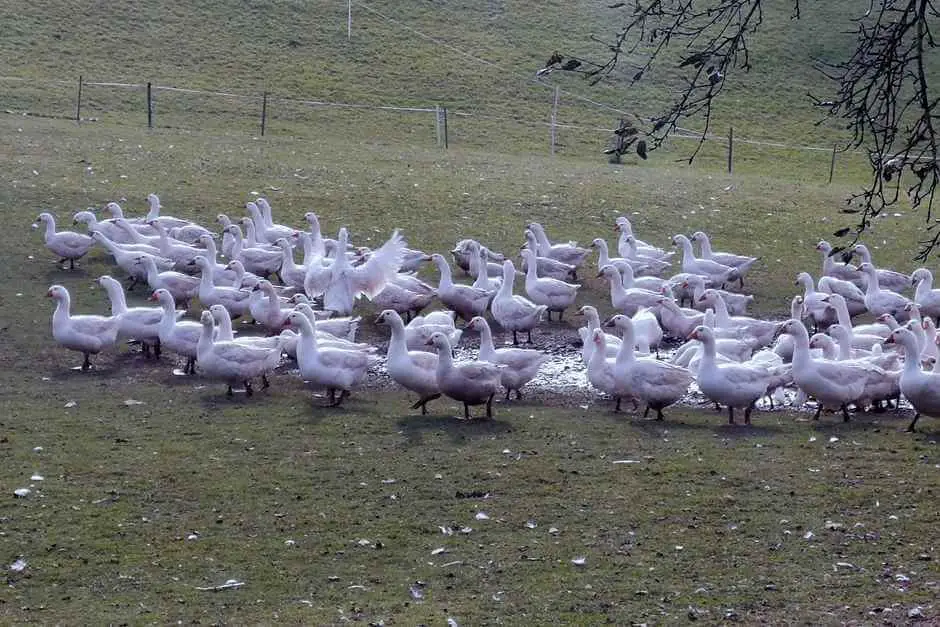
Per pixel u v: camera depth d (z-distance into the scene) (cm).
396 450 1722
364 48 5803
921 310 2614
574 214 3431
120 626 1203
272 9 6053
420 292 2550
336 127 4875
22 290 2611
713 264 2811
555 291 2573
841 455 1717
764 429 1864
